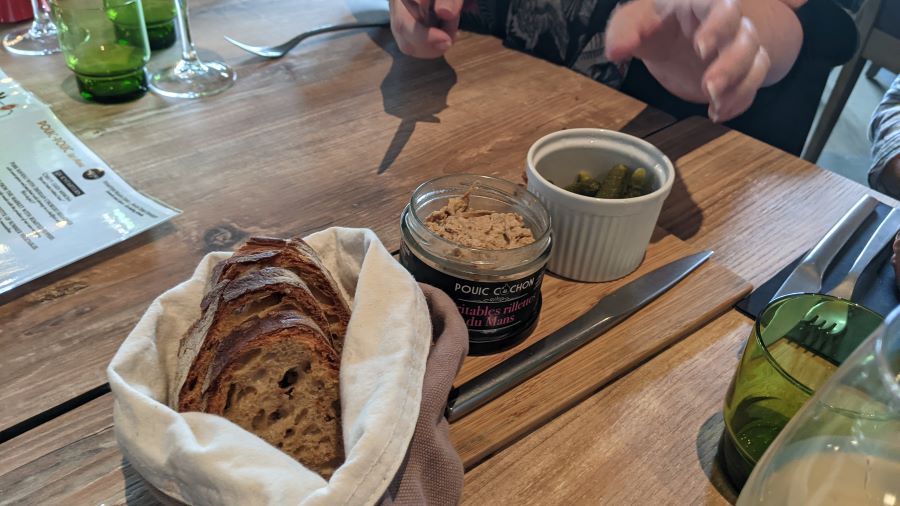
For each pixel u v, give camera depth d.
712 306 0.56
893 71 1.25
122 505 0.39
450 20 0.78
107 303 0.52
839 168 1.78
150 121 0.76
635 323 0.55
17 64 0.84
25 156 0.66
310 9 1.05
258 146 0.73
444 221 0.52
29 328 0.50
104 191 0.63
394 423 0.35
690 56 0.70
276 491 0.32
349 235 0.47
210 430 0.35
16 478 0.40
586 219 0.55
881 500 0.29
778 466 0.33
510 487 0.42
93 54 0.76
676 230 0.67
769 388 0.41
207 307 0.41
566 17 0.98
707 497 0.43
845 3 1.03
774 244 0.66
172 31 0.92
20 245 0.56
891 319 0.30
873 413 0.30
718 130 0.83
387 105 0.83
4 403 0.44
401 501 0.37
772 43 0.74
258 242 0.46
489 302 0.48
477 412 0.46
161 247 0.58
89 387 0.46
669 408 0.49
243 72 0.87
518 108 0.85
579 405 0.49
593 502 0.42
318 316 0.41
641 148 0.60
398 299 0.42
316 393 0.39
